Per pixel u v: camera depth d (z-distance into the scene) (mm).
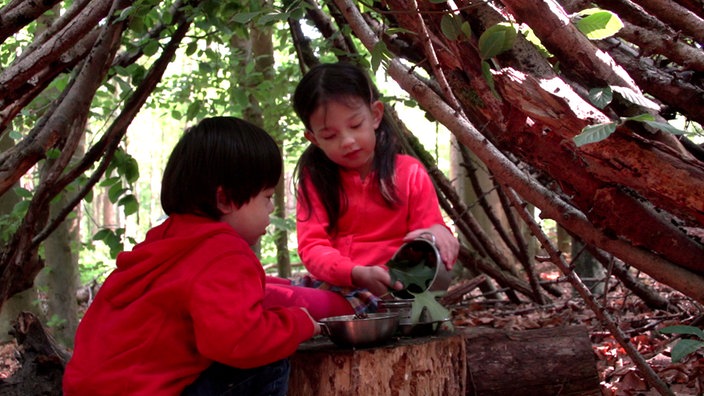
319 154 2250
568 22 1627
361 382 1826
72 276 4805
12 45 3773
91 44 2658
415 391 1884
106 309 1688
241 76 4277
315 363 1859
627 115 1667
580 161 1614
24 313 2346
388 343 1909
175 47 3033
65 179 2824
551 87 1585
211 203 1723
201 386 1650
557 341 2318
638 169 1541
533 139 1646
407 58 2348
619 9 1863
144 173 18438
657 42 1801
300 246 2189
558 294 4395
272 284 2104
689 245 1625
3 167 2320
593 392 2311
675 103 1816
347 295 2076
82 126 2650
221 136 1728
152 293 1612
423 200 2230
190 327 1633
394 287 2016
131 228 15812
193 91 4410
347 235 2234
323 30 3279
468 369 2213
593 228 1729
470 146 1782
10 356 3971
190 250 1649
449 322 2131
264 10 2447
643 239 1635
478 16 1726
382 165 2215
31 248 2881
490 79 1619
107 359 1601
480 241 4102
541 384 2250
